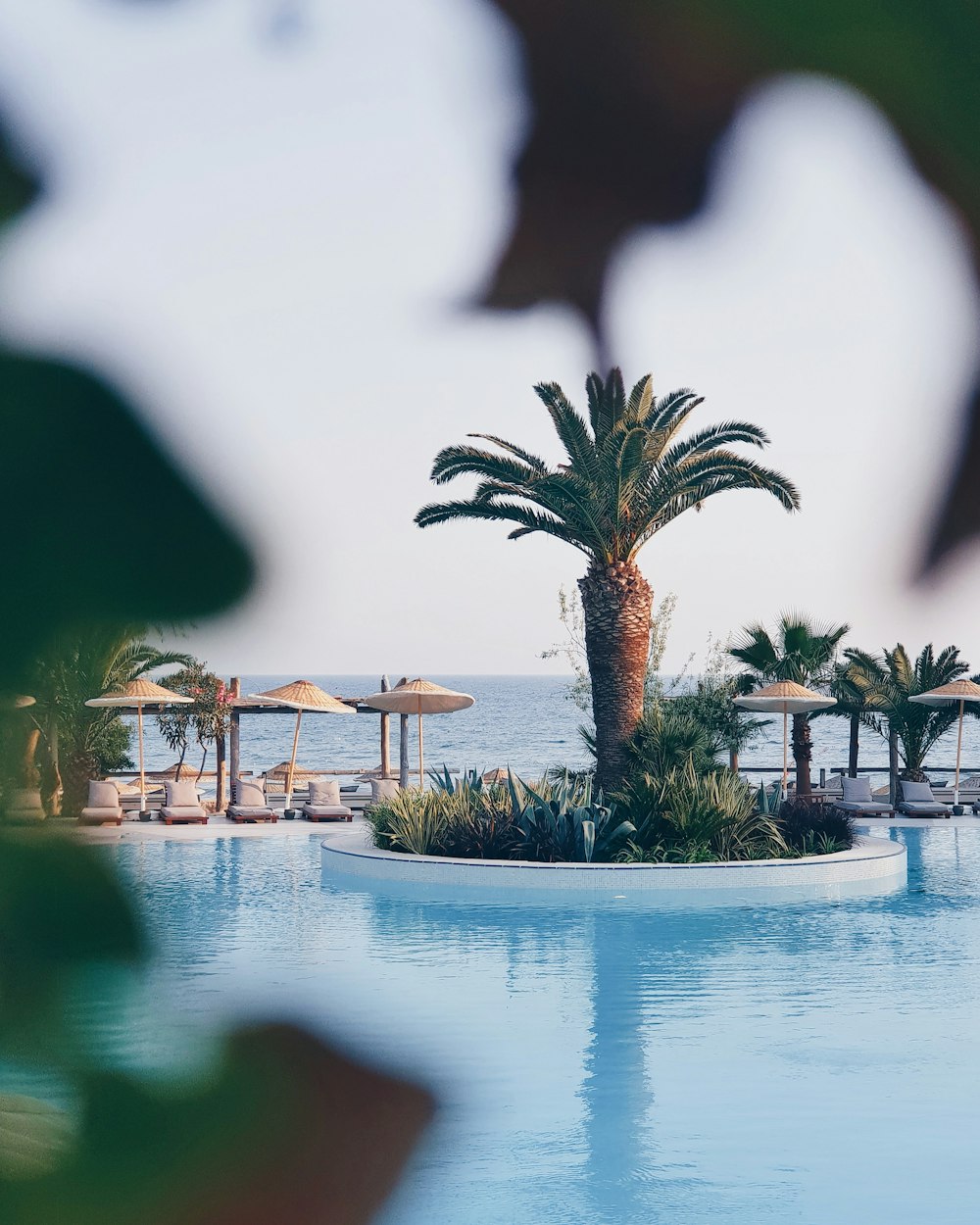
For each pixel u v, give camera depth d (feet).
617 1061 35.09
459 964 47.85
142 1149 1.82
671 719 85.92
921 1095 32.04
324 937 53.26
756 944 52.34
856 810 106.22
